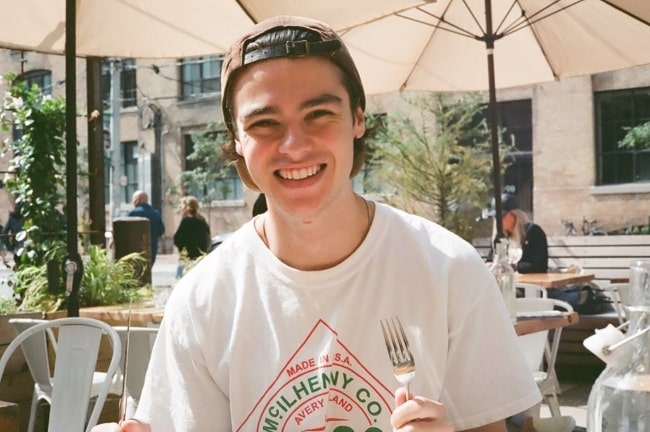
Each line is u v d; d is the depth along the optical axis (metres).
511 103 17.88
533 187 17.56
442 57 6.52
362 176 14.69
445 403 1.52
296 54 1.40
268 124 1.42
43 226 6.72
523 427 1.56
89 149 7.09
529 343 4.34
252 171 1.44
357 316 1.51
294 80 1.40
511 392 1.49
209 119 24.06
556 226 17.30
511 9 5.94
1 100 7.17
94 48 4.99
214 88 24.12
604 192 16.77
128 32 4.94
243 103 1.43
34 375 4.38
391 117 14.77
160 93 24.81
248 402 1.54
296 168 1.41
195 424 1.58
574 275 6.71
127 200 25.83
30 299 5.60
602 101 16.98
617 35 5.91
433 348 1.50
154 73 24.83
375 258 1.52
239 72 1.44
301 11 4.17
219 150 1.66
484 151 15.68
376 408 1.49
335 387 1.50
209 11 4.68
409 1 3.94
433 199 13.36
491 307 1.52
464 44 6.44
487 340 1.51
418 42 6.30
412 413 1.26
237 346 1.54
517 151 17.84
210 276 1.60
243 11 4.57
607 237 9.09
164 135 24.80
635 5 5.30
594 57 6.18
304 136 1.41
